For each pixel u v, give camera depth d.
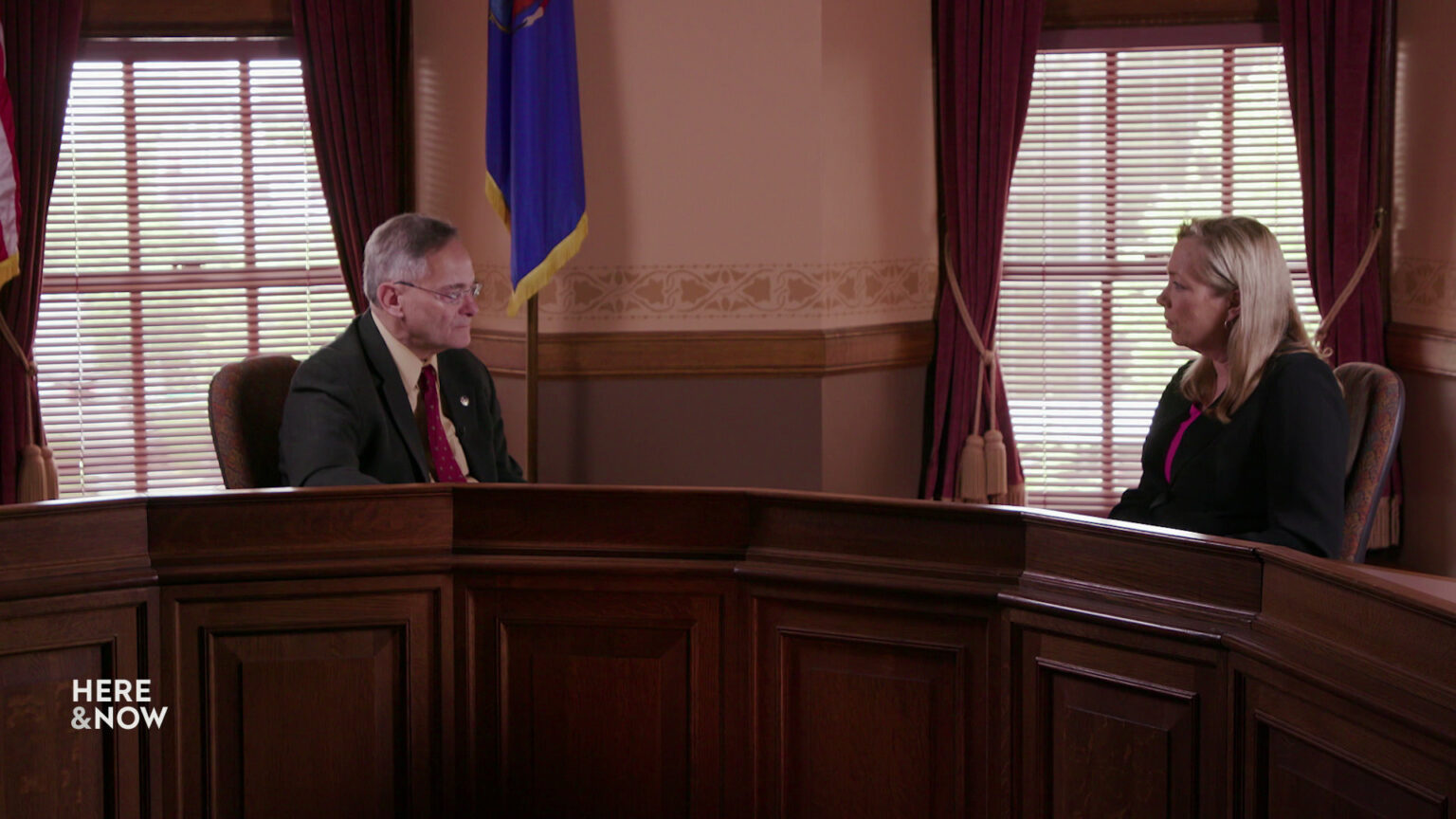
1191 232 2.47
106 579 2.18
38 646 2.13
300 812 2.35
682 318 4.42
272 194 4.89
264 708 2.32
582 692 2.38
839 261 4.45
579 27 4.34
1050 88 4.78
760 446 4.48
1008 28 4.57
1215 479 2.44
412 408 2.88
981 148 4.63
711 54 4.33
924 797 2.20
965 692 2.14
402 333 2.82
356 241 4.72
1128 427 4.85
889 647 2.20
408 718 2.38
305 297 4.93
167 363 4.90
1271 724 1.76
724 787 2.36
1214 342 2.48
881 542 2.22
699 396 4.46
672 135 4.36
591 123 4.37
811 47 4.30
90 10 4.72
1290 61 4.49
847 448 4.59
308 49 4.65
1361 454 2.60
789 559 2.28
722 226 4.39
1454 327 4.14
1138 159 4.78
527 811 2.42
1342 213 4.47
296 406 2.69
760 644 2.31
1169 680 1.92
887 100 4.59
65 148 4.79
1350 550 2.55
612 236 4.40
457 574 2.38
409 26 4.72
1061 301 4.85
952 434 4.76
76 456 4.85
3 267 3.93
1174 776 1.92
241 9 4.75
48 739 2.16
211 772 2.30
